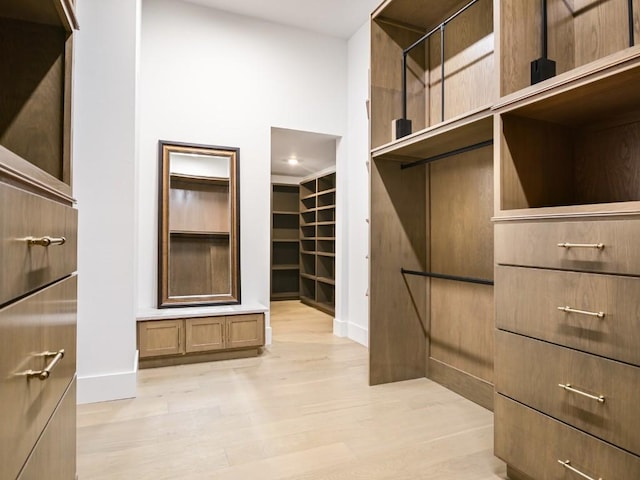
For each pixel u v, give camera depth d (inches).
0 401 21.0
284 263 225.1
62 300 34.8
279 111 124.8
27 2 34.6
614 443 38.0
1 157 21.5
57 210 33.1
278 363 101.2
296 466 53.9
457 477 51.6
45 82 38.4
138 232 106.0
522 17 54.9
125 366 77.6
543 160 55.2
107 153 76.7
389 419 68.6
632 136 51.8
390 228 88.2
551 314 44.6
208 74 115.6
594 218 40.1
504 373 50.5
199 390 82.0
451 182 84.4
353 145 130.2
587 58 57.3
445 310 85.7
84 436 62.0
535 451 46.1
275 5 115.6
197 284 112.3
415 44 82.2
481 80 75.1
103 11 76.9
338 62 133.9
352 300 128.7
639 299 36.3
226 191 117.1
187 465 54.0
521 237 48.5
